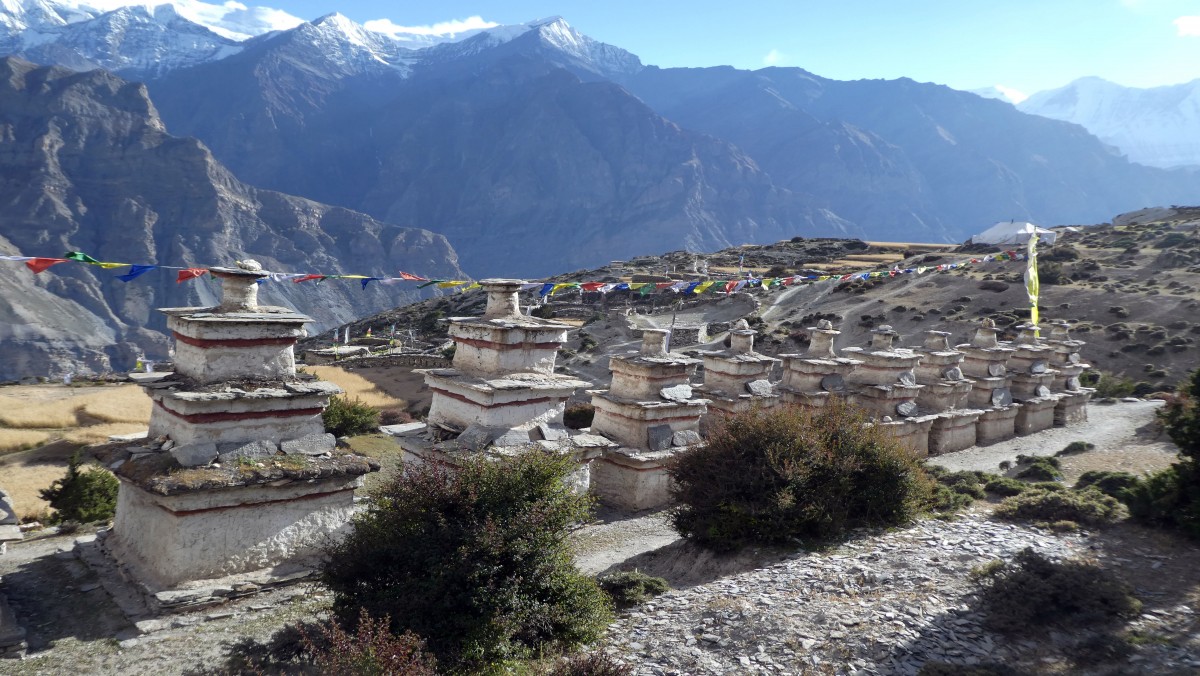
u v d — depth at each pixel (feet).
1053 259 234.99
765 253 372.58
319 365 165.07
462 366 60.75
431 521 36.96
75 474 58.29
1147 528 50.49
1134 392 138.51
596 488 65.82
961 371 103.14
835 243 399.24
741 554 49.88
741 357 79.20
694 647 37.01
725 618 39.60
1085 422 112.16
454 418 58.39
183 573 41.34
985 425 98.07
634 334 211.00
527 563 36.58
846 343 190.70
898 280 240.53
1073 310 187.83
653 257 407.85
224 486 41.45
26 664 34.99
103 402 110.11
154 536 42.83
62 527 54.95
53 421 99.50
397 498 38.32
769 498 50.83
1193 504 48.03
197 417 42.93
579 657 34.30
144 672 34.65
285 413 46.11
